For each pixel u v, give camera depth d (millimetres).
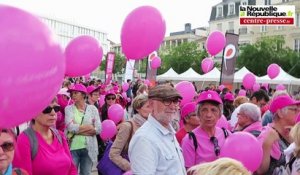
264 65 34656
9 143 2738
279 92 5316
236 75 24703
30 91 1987
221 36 9266
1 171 2723
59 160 3637
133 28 4883
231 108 8023
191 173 2043
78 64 4555
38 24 2029
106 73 19828
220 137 3920
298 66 34750
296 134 3592
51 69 2045
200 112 3877
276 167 3834
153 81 14289
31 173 3457
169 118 3156
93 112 6027
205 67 13891
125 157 4383
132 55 5125
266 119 6254
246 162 3266
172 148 3150
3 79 1894
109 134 6188
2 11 1957
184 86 6000
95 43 4695
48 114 3592
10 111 2004
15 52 1896
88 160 5887
